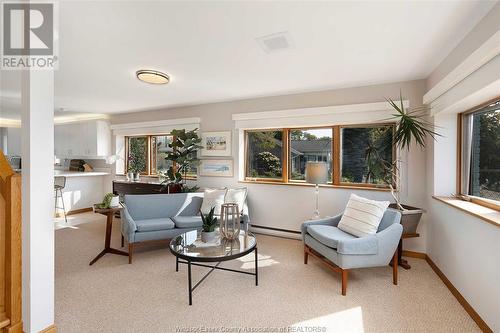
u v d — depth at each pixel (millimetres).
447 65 2455
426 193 3107
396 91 3262
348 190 3580
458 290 2225
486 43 1658
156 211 3701
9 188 1597
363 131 3607
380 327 1866
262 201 4195
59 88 3645
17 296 1613
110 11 1731
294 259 3119
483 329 1807
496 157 2176
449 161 2764
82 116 6012
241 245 2451
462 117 2695
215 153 4559
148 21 1863
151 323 1885
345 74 3006
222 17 1812
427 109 3039
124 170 5918
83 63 2680
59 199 5332
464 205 2232
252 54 2441
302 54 2443
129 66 2768
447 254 2480
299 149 4066
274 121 4023
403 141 2758
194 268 2848
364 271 2797
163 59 2570
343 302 2186
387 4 1670
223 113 4492
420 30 1995
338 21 1867
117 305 2107
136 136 5812
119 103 4637
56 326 1737
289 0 1623
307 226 2965
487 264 1790
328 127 3854
